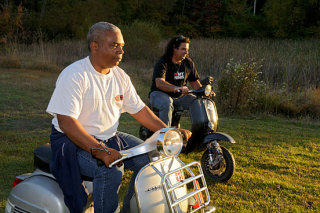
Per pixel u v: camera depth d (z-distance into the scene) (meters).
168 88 4.03
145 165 2.12
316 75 11.13
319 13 31.39
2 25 18.27
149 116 2.56
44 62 13.59
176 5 41.91
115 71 2.40
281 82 11.11
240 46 17.28
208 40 20.86
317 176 4.24
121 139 2.47
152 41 17.41
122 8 35.75
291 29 32.03
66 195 2.15
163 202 2.12
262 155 5.00
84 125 2.26
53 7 26.34
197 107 3.90
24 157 4.59
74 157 2.15
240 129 6.72
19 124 6.32
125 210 2.29
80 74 2.17
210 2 38.84
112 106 2.34
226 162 3.86
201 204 2.21
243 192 3.68
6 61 13.12
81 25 24.22
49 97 8.66
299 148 5.47
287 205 3.40
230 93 8.61
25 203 2.30
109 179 2.07
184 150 4.08
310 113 8.52
